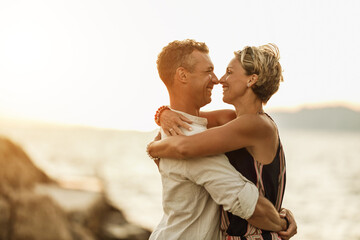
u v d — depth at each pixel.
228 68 2.09
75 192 9.26
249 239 1.96
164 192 2.07
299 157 46.25
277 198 2.05
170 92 2.13
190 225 1.99
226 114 2.35
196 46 2.07
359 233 12.23
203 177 1.92
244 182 1.91
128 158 41.59
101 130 129.50
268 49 2.07
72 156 40.88
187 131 2.02
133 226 9.96
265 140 1.97
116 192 18.11
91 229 8.41
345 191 20.86
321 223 13.59
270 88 2.02
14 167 7.33
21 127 144.50
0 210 6.31
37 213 6.79
